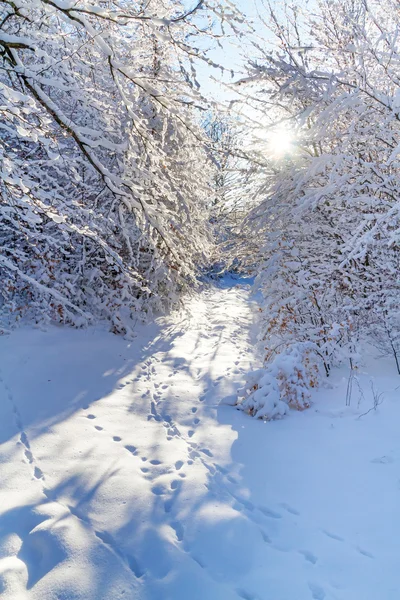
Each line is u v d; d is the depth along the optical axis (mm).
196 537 3154
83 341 7914
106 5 4734
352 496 3590
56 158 4340
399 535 3021
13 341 7102
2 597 2449
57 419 4863
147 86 4750
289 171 7371
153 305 11125
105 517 3289
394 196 6164
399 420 4730
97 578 2682
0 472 3652
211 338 9906
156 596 2582
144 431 4934
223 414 5543
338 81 6098
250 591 2648
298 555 2980
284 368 5766
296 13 6867
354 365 6211
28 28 4504
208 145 5625
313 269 7105
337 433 4734
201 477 3975
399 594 2492
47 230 7848
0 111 3926
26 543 2928
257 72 6660
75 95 4969
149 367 7355
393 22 6227
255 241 9141
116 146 4902
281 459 4328
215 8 4121
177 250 6160
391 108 5609
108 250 5188
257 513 3490
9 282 7398
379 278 6777
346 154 6180
